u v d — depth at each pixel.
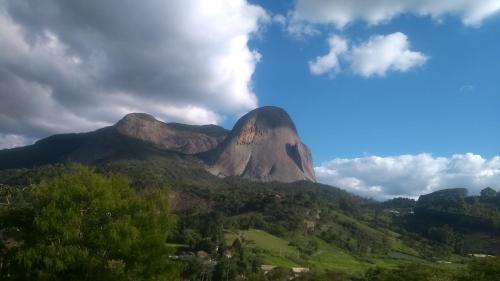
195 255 126.25
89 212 30.25
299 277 98.50
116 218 30.81
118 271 28.44
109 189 31.80
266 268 127.75
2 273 28.55
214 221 177.12
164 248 31.31
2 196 113.12
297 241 174.88
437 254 178.25
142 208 32.44
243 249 138.12
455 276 47.00
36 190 30.27
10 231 30.34
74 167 33.72
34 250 27.56
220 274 115.56
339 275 103.38
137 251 29.83
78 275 28.23
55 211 28.81
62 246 28.17
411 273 52.78
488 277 42.69
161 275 30.70
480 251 183.00
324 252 169.38
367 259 166.38
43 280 26.84
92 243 29.11
